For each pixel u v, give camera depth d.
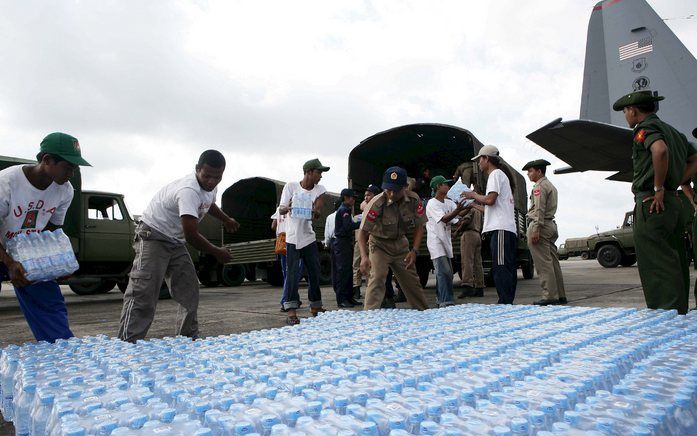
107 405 1.15
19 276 2.45
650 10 12.31
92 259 9.12
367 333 2.12
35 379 1.42
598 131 10.88
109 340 2.16
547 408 0.99
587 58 13.52
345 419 0.96
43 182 2.62
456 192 5.17
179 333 3.37
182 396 1.17
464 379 1.28
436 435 0.87
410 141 9.86
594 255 21.47
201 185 3.15
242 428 0.93
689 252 14.55
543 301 5.46
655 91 11.95
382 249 4.23
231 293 10.30
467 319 2.54
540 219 5.44
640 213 3.31
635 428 0.89
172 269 3.31
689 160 3.67
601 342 1.74
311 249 4.93
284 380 1.32
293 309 4.80
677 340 1.77
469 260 7.20
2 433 1.89
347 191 6.20
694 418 1.06
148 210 3.19
